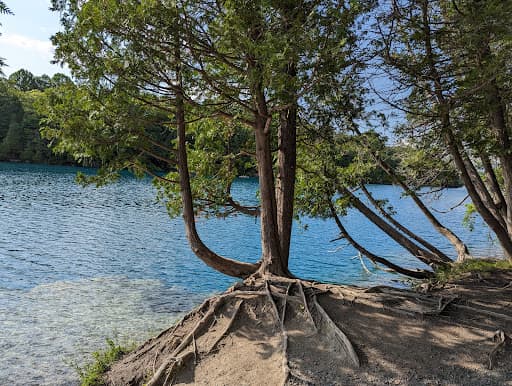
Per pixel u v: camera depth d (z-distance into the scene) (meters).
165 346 7.31
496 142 8.91
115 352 8.33
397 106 9.14
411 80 8.88
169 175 11.48
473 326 6.79
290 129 9.73
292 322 7.00
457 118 9.10
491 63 7.18
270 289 7.69
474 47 7.63
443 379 5.52
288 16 6.96
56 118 7.97
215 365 6.46
